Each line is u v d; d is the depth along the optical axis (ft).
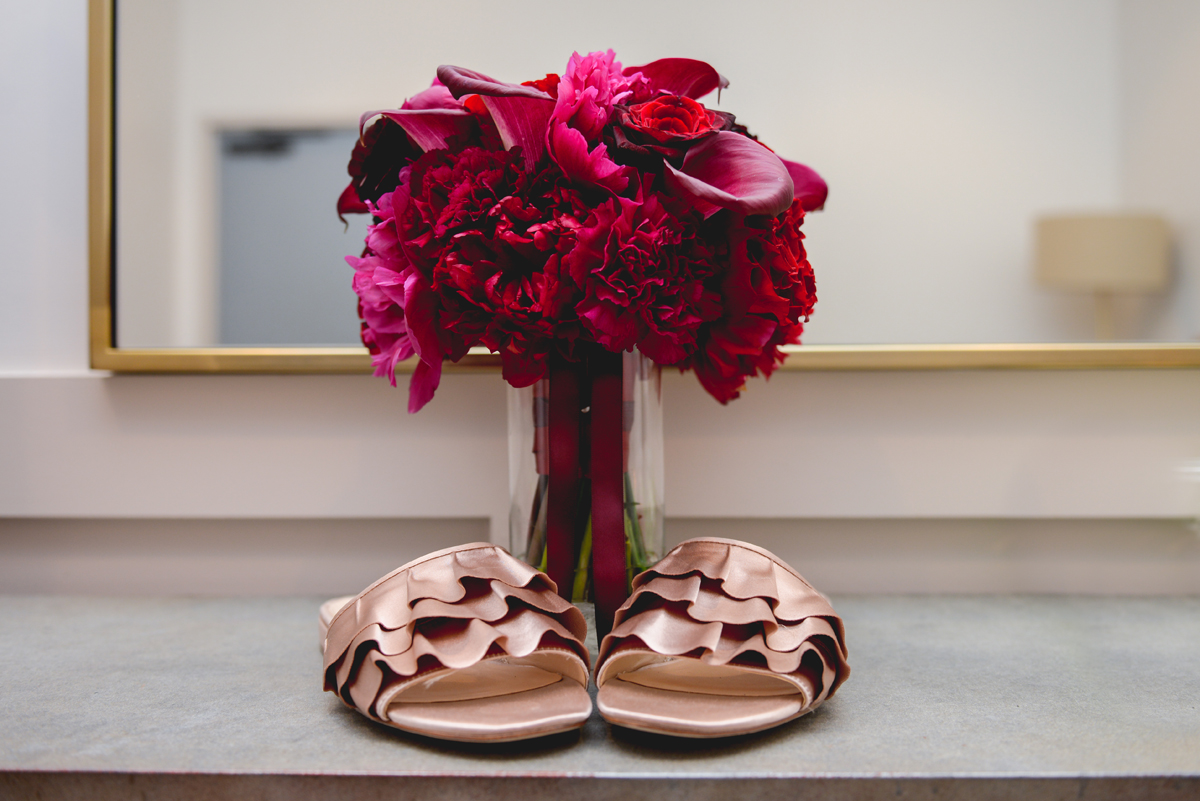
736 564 1.43
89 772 1.15
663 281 1.38
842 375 2.41
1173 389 2.35
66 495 2.45
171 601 2.40
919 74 2.40
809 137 2.41
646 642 1.29
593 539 1.55
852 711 1.44
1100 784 1.13
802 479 2.41
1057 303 2.37
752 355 1.65
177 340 2.43
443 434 2.43
